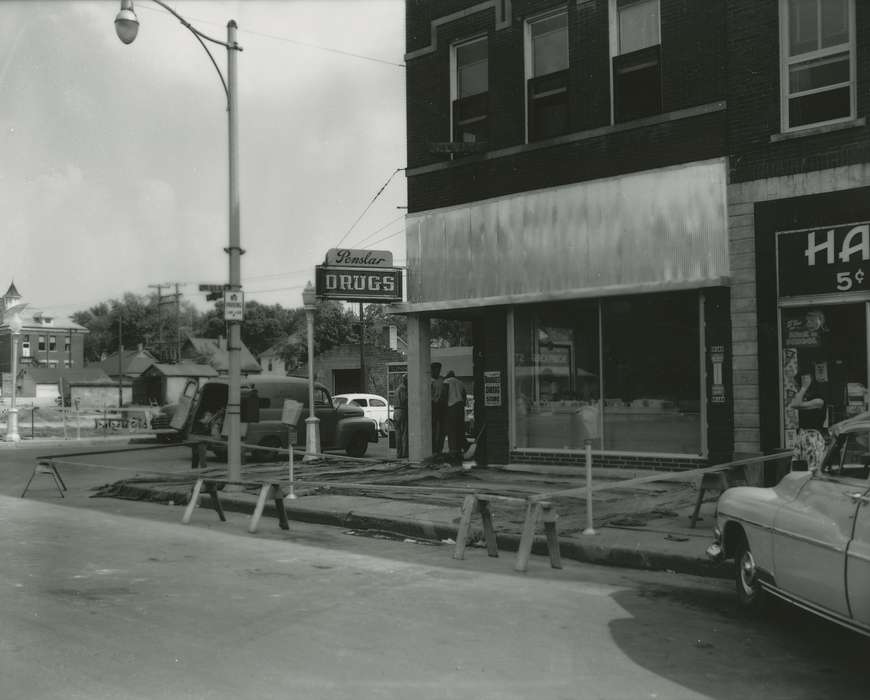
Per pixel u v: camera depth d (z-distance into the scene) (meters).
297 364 90.50
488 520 9.00
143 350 93.31
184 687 4.71
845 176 11.88
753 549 6.25
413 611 6.52
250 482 11.04
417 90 17.16
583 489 9.04
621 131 14.09
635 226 13.82
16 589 7.16
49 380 72.75
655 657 5.40
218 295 14.32
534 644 5.66
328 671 5.03
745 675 5.06
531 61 15.64
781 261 12.40
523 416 15.54
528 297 15.02
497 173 15.77
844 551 5.02
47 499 14.63
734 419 12.84
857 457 5.38
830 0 12.20
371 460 17.27
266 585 7.43
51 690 4.64
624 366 14.23
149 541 9.90
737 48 12.92
